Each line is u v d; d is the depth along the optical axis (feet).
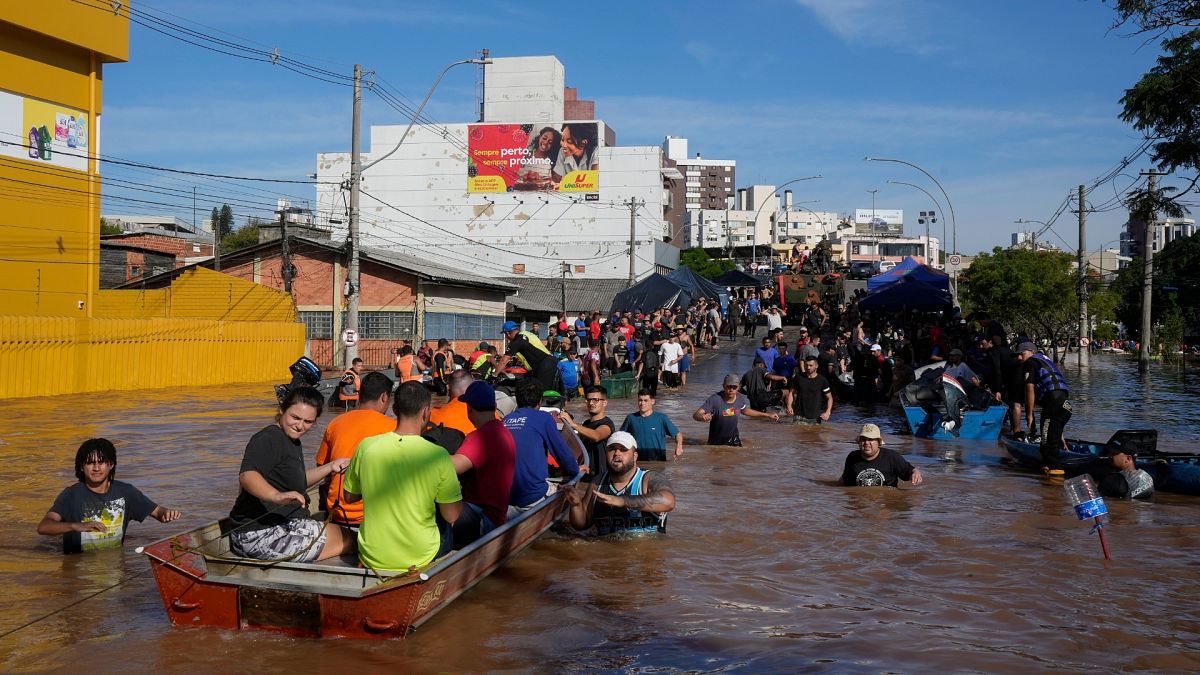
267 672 19.63
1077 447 47.34
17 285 104.73
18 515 34.27
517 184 284.00
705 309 151.64
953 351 62.64
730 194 648.79
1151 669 20.08
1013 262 188.44
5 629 22.12
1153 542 31.30
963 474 45.42
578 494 31.65
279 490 24.56
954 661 20.48
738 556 29.37
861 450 41.19
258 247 137.90
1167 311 234.17
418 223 286.66
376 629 21.54
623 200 281.13
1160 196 66.59
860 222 577.43
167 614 22.47
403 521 22.40
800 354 84.23
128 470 44.80
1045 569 27.96
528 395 31.40
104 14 111.55
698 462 48.16
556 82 308.81
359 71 101.24
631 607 24.21
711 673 19.75
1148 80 62.59
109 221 317.83
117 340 96.37
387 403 27.20
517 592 25.46
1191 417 72.64
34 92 105.81
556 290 241.35
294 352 122.21
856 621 23.21
